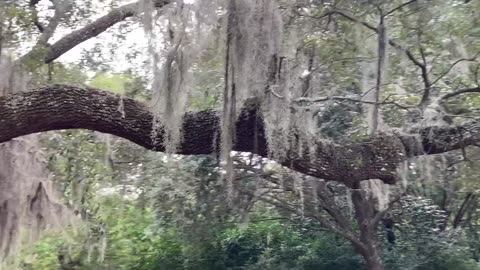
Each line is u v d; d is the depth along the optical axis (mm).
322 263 16016
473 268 15648
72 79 9453
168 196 14727
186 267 16672
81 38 8289
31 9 7699
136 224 17562
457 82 9391
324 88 8930
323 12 7988
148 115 6594
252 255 16703
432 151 7539
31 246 10211
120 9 8469
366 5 8055
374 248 14445
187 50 6871
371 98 8930
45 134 10078
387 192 10805
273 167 11641
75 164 11039
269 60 6516
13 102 6016
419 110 7996
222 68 6973
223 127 6488
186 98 6879
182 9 6926
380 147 7059
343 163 6902
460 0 8234
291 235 16375
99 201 13703
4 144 8609
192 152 6840
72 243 13828
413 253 15648
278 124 6602
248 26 6453
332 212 14500
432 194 15594
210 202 14523
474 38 8625
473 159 11547
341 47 8328
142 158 13383
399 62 8945
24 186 8883
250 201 13836
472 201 16156
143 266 17062
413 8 8305
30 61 7266
